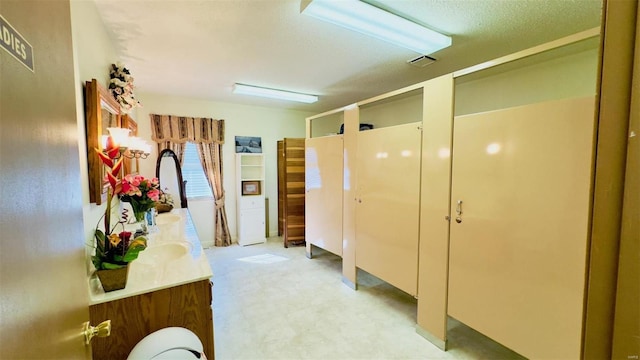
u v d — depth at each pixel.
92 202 1.52
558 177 1.51
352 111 3.10
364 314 2.62
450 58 2.75
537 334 1.62
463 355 2.07
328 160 3.56
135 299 1.42
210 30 2.17
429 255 2.23
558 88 2.57
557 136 1.50
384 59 2.77
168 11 1.89
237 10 1.90
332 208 3.52
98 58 1.88
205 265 1.73
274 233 5.44
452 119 2.03
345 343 2.20
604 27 0.44
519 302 1.69
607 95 0.44
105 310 1.37
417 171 2.34
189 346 1.36
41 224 0.59
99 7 1.82
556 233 1.52
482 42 2.37
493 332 1.83
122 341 1.40
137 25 2.07
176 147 4.38
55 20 0.70
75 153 0.83
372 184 2.83
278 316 2.58
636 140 0.40
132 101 2.35
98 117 1.52
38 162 0.59
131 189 1.60
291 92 4.09
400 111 4.21
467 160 1.95
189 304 1.53
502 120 1.74
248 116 5.03
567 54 2.48
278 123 5.33
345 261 3.27
